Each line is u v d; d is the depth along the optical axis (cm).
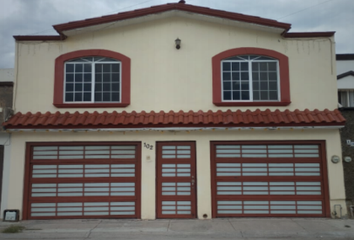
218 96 918
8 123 850
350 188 873
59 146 895
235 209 878
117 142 891
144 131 885
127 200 879
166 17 949
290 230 748
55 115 891
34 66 934
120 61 945
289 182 884
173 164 886
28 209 873
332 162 875
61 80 926
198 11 916
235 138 882
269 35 945
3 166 877
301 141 886
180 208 874
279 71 934
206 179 873
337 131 884
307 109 908
